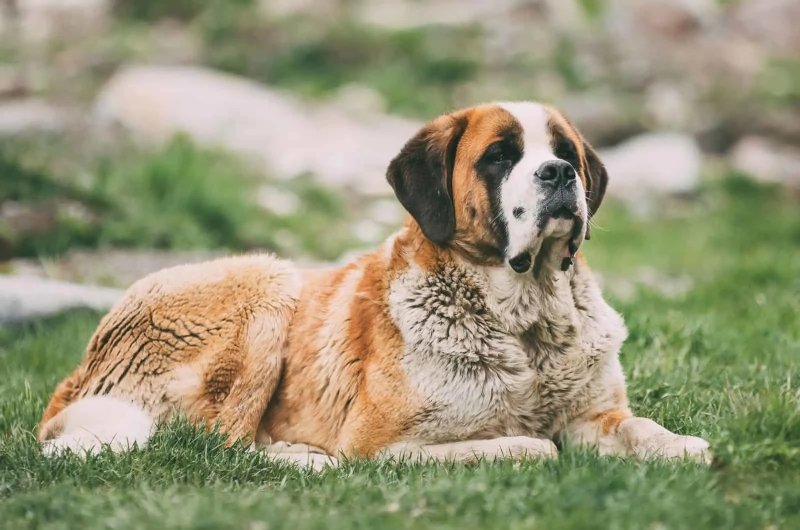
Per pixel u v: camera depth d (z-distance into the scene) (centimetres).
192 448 776
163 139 2323
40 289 1328
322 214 2186
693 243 2166
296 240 1956
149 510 595
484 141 812
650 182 2612
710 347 1038
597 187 877
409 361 795
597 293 844
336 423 841
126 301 920
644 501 595
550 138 820
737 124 3052
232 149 2403
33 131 2202
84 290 1366
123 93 2611
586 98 3162
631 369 953
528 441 761
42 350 1160
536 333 810
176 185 1927
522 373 801
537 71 3297
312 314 881
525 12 3531
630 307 1123
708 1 3844
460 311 801
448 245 817
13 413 928
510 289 800
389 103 3086
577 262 840
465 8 3612
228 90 2723
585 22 3531
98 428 823
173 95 2594
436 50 3356
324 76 3284
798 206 2586
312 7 3672
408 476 688
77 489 678
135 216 1794
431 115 3047
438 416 789
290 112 2756
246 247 1847
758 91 3331
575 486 614
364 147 2641
